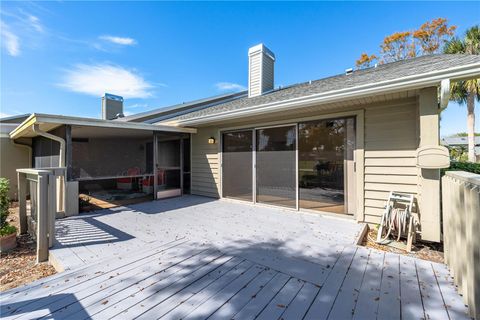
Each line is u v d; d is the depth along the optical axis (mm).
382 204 4266
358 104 4473
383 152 4254
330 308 1944
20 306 1958
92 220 4668
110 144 9211
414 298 2080
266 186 5910
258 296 2105
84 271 2547
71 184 5070
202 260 2820
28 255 3404
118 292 2158
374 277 2432
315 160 5117
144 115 10406
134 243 3398
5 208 3982
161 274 2480
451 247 2447
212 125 7113
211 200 6820
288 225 4309
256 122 6086
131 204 6262
